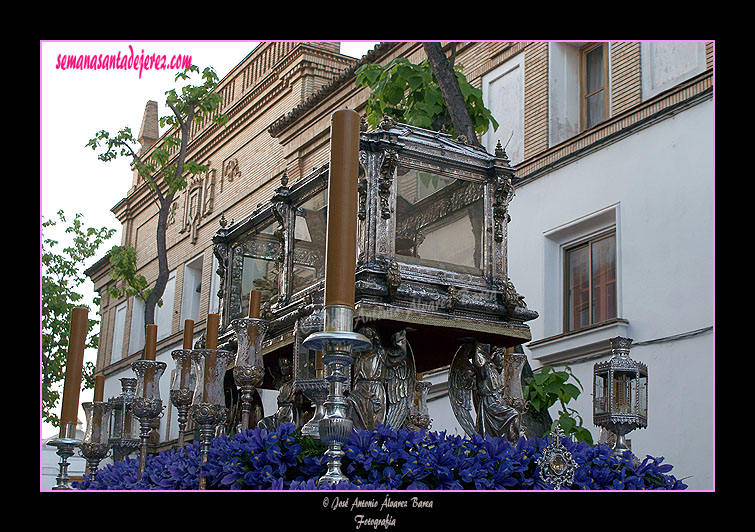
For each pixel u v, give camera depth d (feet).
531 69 31.68
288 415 11.91
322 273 11.68
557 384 16.14
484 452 9.00
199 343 13.48
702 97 25.31
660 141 26.40
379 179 10.94
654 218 26.11
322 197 12.00
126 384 13.89
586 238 28.91
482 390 11.57
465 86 18.88
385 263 10.68
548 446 9.23
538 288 29.50
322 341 7.50
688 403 24.04
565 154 29.40
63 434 11.21
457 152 11.68
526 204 30.53
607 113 29.55
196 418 9.82
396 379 10.84
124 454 13.69
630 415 10.68
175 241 48.47
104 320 51.62
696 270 24.61
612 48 29.25
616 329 26.00
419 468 8.31
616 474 9.58
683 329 24.62
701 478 23.32
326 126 40.32
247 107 46.68
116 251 34.37
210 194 47.57
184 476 9.58
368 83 20.36
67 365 11.48
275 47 46.34
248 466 8.80
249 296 13.73
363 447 8.53
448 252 11.32
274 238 13.15
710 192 24.66
